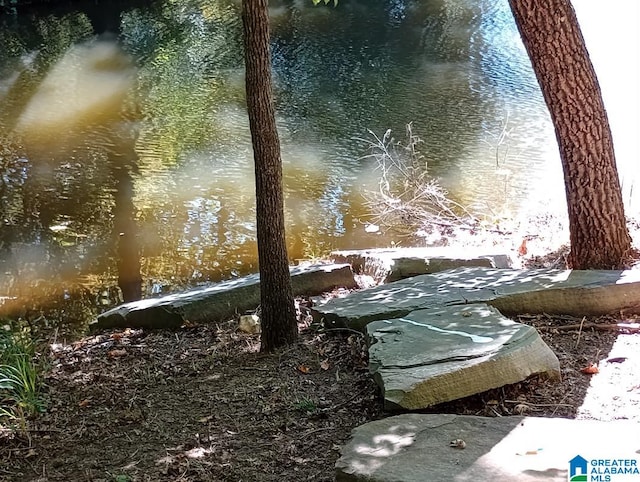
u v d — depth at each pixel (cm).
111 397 436
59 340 580
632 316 453
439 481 280
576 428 317
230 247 784
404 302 473
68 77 1451
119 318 573
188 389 437
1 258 762
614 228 525
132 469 352
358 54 1551
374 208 858
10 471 360
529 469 285
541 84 516
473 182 910
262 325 483
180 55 1594
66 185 956
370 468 294
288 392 415
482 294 470
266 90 442
